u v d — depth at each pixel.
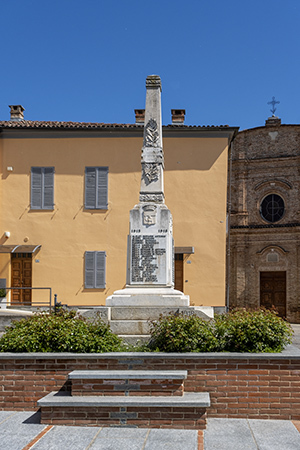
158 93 12.33
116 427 7.32
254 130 30.83
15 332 8.80
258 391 7.84
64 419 7.41
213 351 8.36
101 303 22.95
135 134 23.52
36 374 8.16
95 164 23.61
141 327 9.94
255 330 8.37
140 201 11.77
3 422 7.54
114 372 7.82
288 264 29.39
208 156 23.33
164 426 7.29
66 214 23.50
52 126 23.25
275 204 30.23
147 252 11.33
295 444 6.74
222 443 6.76
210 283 22.69
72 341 8.38
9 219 23.58
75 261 23.23
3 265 23.28
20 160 23.78
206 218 23.05
